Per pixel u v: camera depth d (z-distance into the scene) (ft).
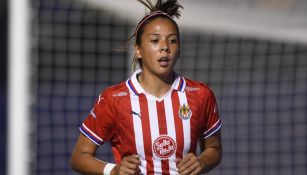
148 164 41.32
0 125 115.44
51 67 97.40
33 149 95.25
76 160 42.98
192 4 87.86
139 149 41.19
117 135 42.09
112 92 41.81
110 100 41.57
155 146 41.14
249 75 100.94
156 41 40.70
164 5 43.27
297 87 104.27
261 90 102.47
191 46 97.14
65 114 100.17
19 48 73.92
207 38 96.89
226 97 101.14
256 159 102.89
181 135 41.39
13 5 74.18
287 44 99.71
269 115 103.45
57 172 96.73
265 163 103.09
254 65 100.37
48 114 99.30
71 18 94.38
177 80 42.16
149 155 41.27
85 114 101.45
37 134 97.66
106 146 97.19
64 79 98.99
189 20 87.66
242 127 102.78
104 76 98.89
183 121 41.50
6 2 129.49
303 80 103.86
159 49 40.52
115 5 87.45
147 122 41.16
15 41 73.87
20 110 73.92
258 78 101.55
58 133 99.60
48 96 99.60
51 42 94.94
